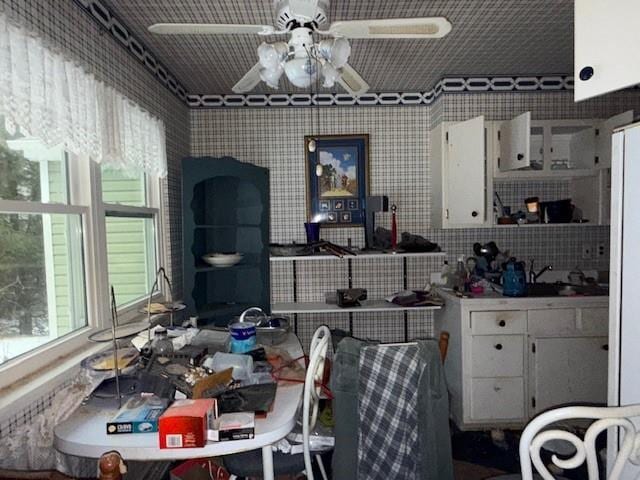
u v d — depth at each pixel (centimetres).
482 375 234
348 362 141
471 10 180
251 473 140
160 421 103
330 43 135
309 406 135
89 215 164
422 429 137
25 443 112
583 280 258
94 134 152
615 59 93
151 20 182
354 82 175
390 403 139
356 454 139
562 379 233
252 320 208
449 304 252
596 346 231
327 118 286
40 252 140
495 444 225
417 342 142
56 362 141
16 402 111
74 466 130
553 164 268
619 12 92
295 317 290
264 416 118
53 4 133
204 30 136
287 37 198
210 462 162
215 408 112
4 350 124
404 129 287
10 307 126
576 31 100
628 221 103
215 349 169
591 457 87
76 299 161
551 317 232
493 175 251
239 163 244
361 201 286
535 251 279
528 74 261
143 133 201
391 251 256
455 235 285
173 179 251
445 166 261
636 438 85
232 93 283
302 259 260
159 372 133
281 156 286
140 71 203
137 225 218
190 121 284
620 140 105
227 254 250
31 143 135
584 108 265
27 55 115
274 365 160
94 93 153
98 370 133
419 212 288
